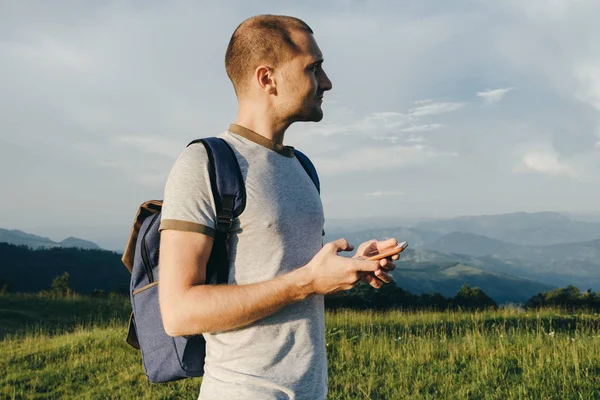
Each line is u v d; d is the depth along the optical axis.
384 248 1.51
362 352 7.98
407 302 27.02
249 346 1.49
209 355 1.57
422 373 6.65
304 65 1.68
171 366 1.61
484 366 6.60
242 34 1.71
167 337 1.60
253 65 1.68
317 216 1.67
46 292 25.25
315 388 1.53
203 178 1.51
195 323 1.40
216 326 1.40
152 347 1.63
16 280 123.25
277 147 1.68
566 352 6.96
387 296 26.77
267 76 1.68
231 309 1.38
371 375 6.60
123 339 10.42
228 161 1.55
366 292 26.80
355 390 6.16
